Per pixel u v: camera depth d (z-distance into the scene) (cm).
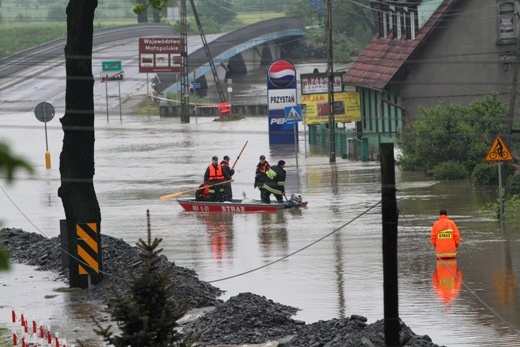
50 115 11519
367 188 9388
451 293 4975
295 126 11144
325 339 3931
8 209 8719
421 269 5628
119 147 13838
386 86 12062
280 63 13588
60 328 4512
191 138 14962
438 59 12350
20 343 4206
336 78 13012
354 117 13038
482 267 5612
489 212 7731
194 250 6469
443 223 5884
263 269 5759
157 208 8531
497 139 7125
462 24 12269
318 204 8475
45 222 7925
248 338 4131
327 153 12838
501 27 12238
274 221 7650
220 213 8238
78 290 5378
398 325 3322
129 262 5581
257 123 17562
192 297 4888
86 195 5441
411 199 8638
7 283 5653
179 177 10556
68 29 5484
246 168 11300
